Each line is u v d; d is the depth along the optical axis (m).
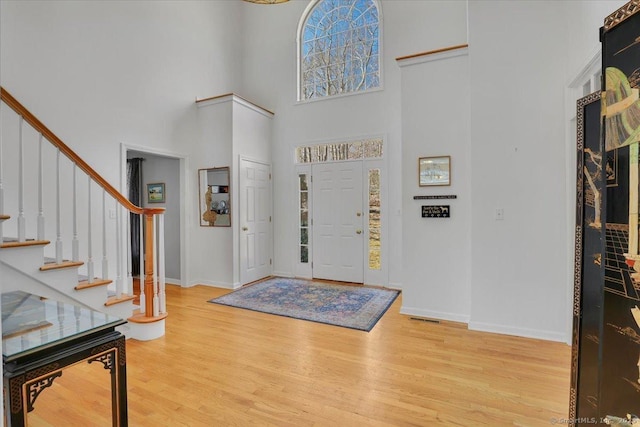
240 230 4.91
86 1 3.63
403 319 3.42
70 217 3.44
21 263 2.35
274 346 2.78
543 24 2.88
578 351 1.52
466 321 3.33
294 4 5.51
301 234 5.48
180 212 4.91
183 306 3.91
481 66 3.09
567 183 2.79
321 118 5.25
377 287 4.79
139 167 5.42
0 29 2.94
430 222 3.46
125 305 3.01
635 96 1.02
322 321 3.37
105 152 3.80
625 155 1.06
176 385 2.17
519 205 2.98
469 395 2.04
